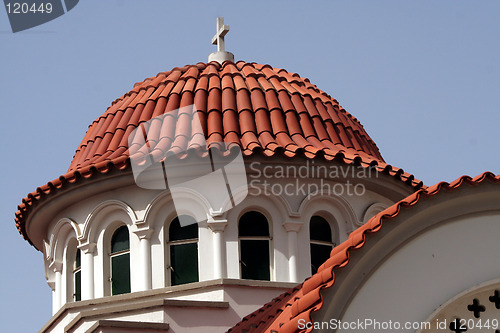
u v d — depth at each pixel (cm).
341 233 3297
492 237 2392
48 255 3556
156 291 3169
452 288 2348
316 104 3566
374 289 2314
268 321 2561
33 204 3447
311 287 2325
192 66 3712
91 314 3056
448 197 2373
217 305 3056
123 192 3306
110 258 3334
